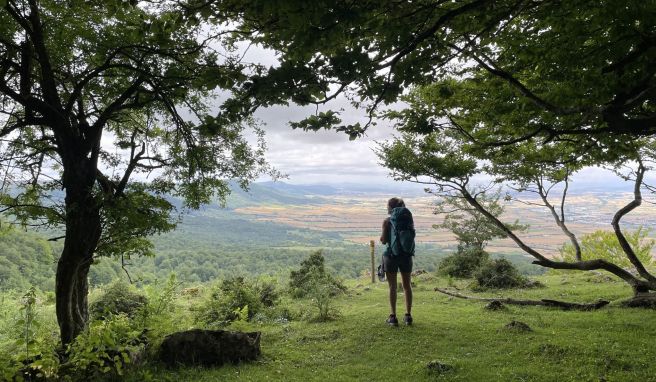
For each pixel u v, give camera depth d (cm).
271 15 345
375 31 371
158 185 855
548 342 645
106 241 827
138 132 991
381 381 539
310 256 1550
